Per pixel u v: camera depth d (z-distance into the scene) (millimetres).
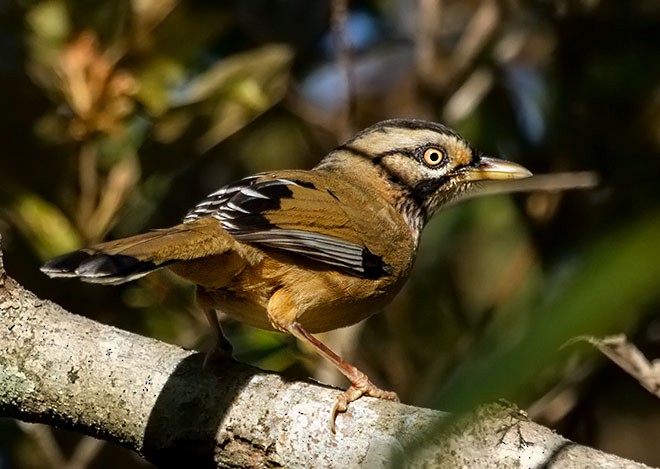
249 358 10523
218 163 13898
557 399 12156
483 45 13391
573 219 13195
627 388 13039
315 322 9344
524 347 3090
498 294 13328
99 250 7195
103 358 7570
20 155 11570
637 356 8297
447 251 14148
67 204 11539
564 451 6195
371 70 16172
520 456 6227
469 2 16047
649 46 13492
